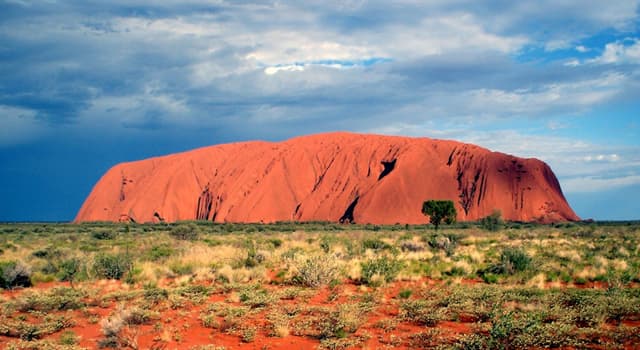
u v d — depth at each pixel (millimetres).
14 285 18875
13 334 12055
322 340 10516
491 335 9664
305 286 16812
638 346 9273
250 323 12289
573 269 18281
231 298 14883
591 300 12375
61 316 13312
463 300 13164
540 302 12664
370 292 15523
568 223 86312
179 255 25359
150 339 11156
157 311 13633
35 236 55625
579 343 9406
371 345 10203
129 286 17906
